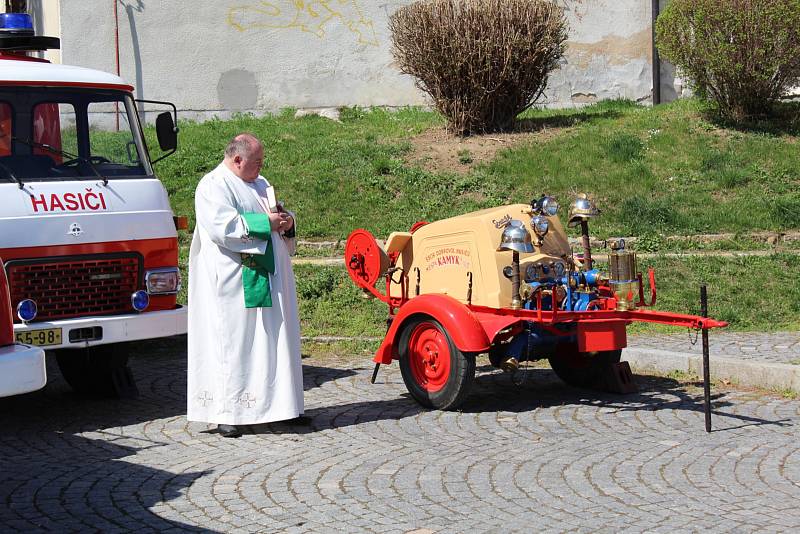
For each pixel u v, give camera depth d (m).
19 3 20.92
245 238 7.82
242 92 20.08
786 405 8.54
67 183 8.64
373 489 6.59
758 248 13.86
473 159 16.48
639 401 8.81
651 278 8.25
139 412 8.93
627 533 5.73
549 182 15.59
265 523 6.00
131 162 9.17
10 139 8.62
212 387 8.02
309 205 15.45
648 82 20.39
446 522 5.96
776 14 16.00
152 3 19.66
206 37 19.88
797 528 5.74
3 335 6.55
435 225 8.99
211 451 7.60
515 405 8.79
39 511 6.26
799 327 11.24
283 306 8.07
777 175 15.64
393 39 17.44
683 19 16.81
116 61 19.58
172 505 6.35
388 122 19.02
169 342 11.91
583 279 8.56
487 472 6.90
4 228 8.19
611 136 16.94
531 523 5.91
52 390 9.94
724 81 16.86
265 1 20.00
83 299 8.60
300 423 8.33
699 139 16.73
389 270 9.41
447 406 8.51
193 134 18.52
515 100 17.41
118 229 8.73
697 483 6.58
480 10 16.75
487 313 8.49
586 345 8.11
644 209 14.73
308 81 20.22
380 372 10.20
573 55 20.27
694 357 9.65
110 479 6.92
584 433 7.84
